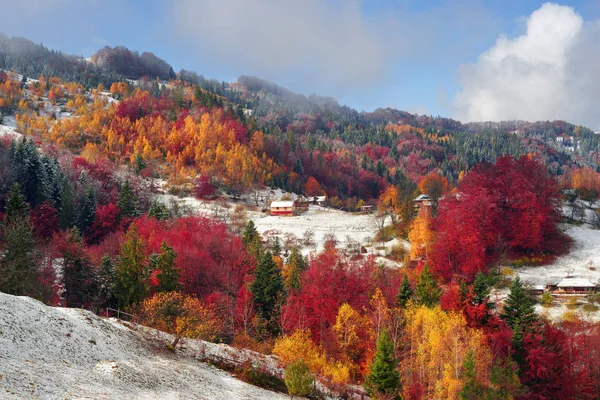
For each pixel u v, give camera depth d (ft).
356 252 342.85
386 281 234.79
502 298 239.71
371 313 183.83
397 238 366.63
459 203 322.96
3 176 333.21
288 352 140.77
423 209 338.54
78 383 77.41
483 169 375.86
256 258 269.23
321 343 167.43
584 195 431.84
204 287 235.20
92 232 338.95
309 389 109.29
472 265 277.44
